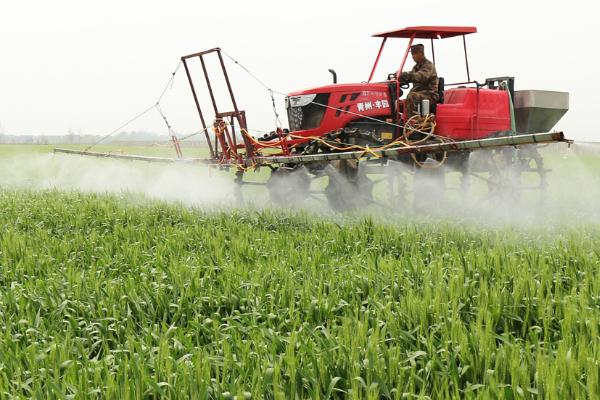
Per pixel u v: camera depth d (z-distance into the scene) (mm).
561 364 3666
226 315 5293
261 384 3646
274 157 12125
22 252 7426
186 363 3889
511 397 3492
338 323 5008
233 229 9133
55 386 3604
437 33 12750
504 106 13289
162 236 8461
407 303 4910
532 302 5086
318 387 3555
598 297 5188
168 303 5434
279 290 5562
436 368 3922
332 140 12367
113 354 4434
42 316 5270
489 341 4113
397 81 12711
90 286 5855
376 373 3750
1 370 3939
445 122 12672
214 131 13141
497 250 6750
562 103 13844
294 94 12844
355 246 7785
